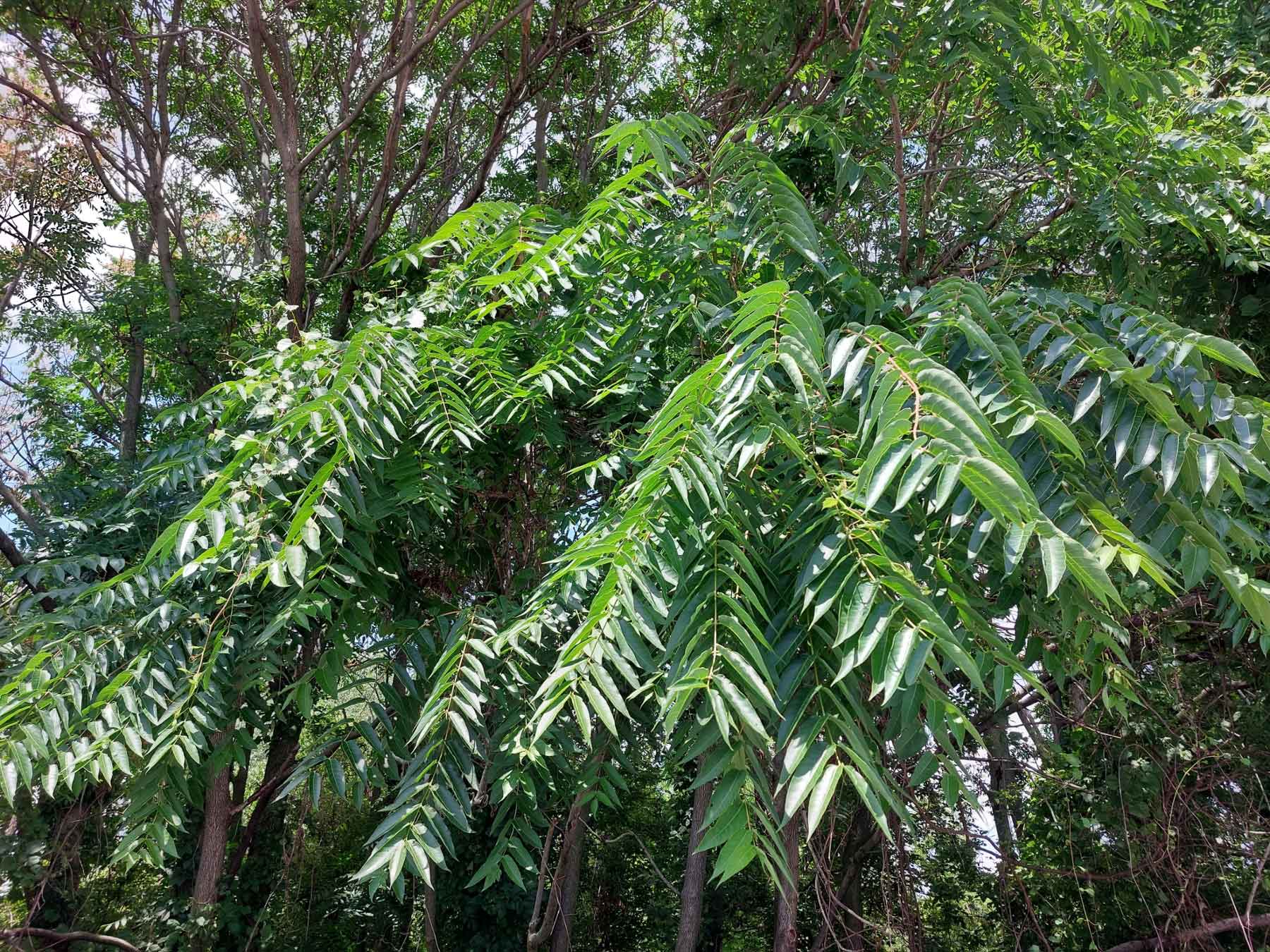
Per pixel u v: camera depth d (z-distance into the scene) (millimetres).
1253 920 5422
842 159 3744
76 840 6730
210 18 7840
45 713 3139
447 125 8977
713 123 7547
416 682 3510
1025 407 2166
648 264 3654
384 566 3771
